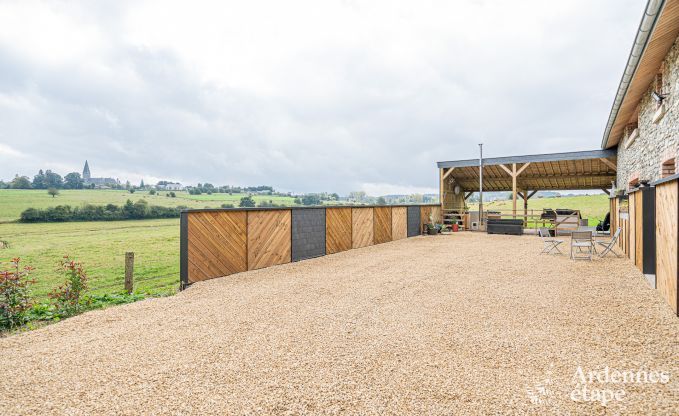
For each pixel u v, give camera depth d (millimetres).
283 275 6746
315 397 2322
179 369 2785
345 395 2342
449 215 18047
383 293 5203
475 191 21891
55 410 2215
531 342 3240
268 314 4270
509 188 20859
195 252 6094
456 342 3271
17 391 2469
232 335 3564
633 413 2072
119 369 2801
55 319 4570
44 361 2975
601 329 3547
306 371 2717
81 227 25938
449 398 2279
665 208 4371
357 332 3592
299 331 3650
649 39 5148
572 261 7852
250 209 7246
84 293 5656
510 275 6391
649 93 7578
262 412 2156
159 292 5945
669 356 2869
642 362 2771
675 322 3666
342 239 10297
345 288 5562
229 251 6777
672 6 4398
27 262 12586
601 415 2057
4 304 4168
